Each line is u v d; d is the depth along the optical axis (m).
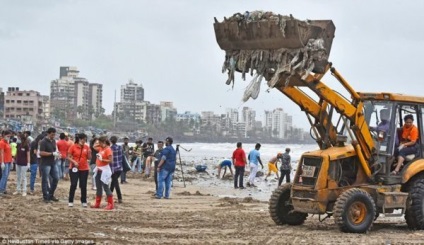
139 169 43.03
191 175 46.69
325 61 15.20
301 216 17.52
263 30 15.27
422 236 15.88
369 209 16.16
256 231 16.31
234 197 27.86
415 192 16.77
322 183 16.23
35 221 16.78
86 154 20.75
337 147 16.83
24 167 23.91
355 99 16.34
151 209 21.36
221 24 15.98
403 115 16.98
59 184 30.09
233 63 15.91
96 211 19.81
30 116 193.00
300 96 16.41
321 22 15.30
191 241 14.52
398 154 16.86
